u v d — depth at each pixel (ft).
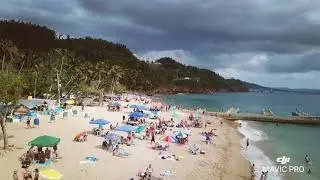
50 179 111.75
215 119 355.97
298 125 384.68
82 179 117.60
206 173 143.33
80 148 159.74
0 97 141.79
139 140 191.83
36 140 132.46
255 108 640.17
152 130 216.54
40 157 130.21
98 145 168.04
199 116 355.56
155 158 156.56
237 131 290.35
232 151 200.54
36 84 369.09
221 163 165.58
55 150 141.08
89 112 291.58
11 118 211.61
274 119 398.01
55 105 307.99
